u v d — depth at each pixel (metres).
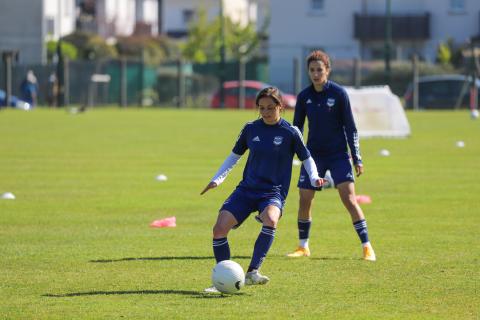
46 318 20.72
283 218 36.66
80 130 84.31
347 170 28.19
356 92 77.81
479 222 35.00
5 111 116.44
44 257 28.27
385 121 78.00
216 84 137.00
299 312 21.27
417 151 65.50
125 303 22.16
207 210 38.47
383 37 163.75
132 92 139.62
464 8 163.25
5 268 26.59
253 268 23.42
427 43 164.75
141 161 58.03
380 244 30.48
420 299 22.62
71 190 44.44
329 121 28.23
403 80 133.00
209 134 80.00
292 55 165.62
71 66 135.00
